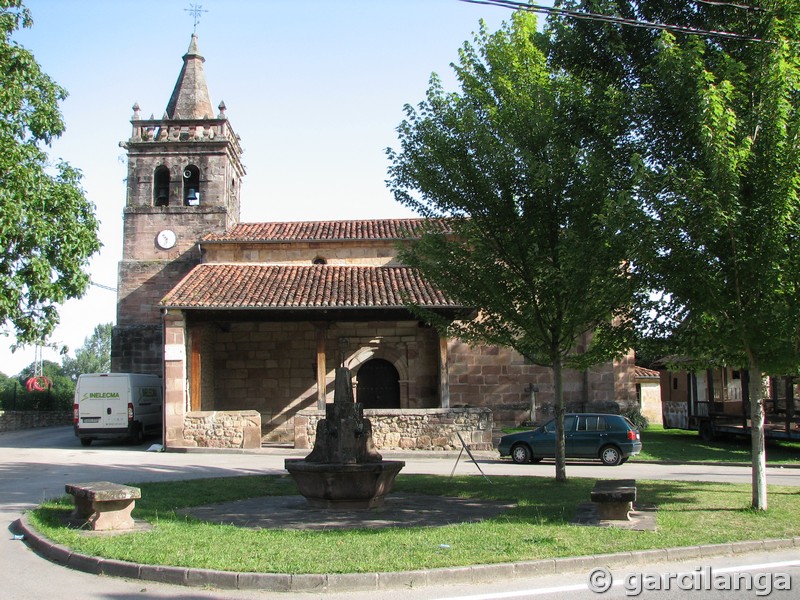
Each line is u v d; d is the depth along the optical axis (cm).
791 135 1034
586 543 873
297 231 3011
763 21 1132
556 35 1383
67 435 3238
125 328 3042
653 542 882
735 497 1288
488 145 1376
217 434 2352
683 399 3597
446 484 1485
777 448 2572
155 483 1474
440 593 713
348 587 725
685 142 1152
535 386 2767
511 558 794
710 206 1030
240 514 1132
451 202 1456
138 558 796
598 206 1345
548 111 1388
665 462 2206
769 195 1047
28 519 1054
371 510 1174
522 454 2177
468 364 2802
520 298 1461
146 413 2750
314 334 2808
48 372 7131
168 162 3156
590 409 2761
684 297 1124
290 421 2773
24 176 1413
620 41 1305
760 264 1050
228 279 2620
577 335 1495
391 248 2902
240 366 2808
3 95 1409
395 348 2784
